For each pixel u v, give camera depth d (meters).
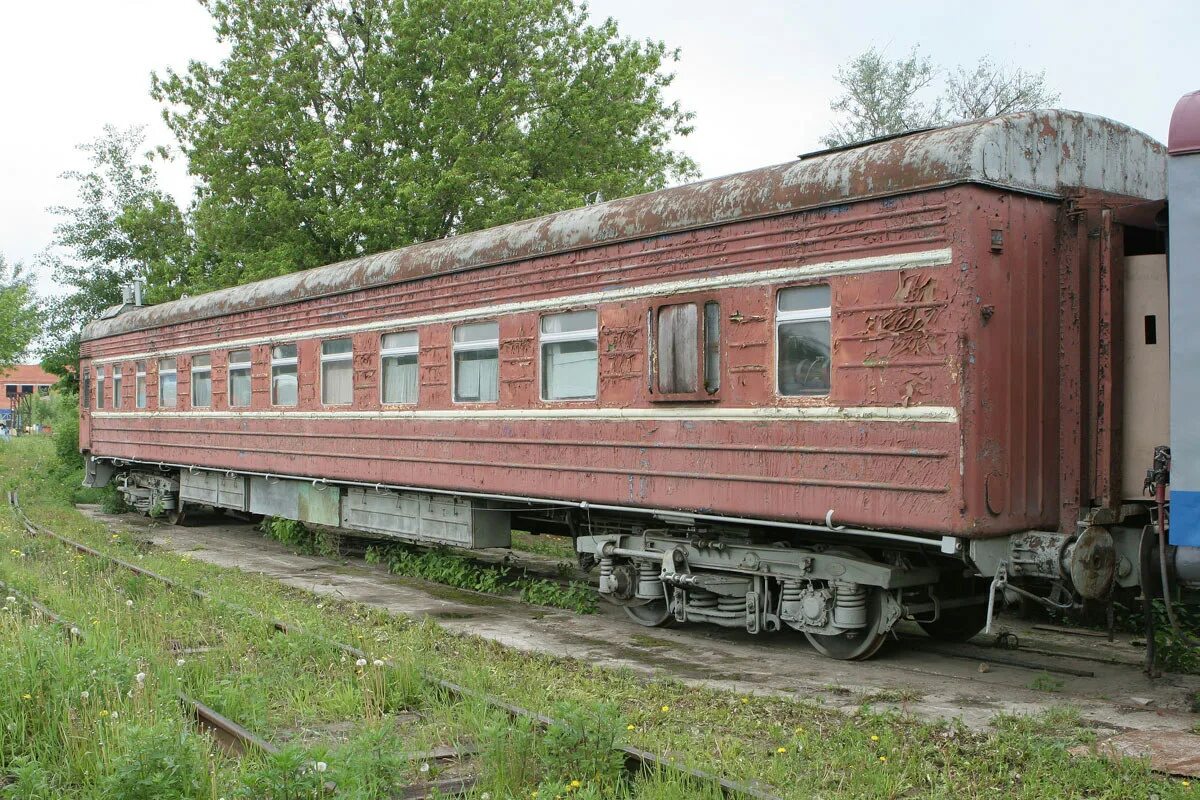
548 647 8.36
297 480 14.12
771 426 7.57
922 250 6.63
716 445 7.96
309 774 4.27
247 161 22.55
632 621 9.53
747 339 7.73
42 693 5.50
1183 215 5.86
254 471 14.61
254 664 6.95
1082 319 6.86
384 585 11.69
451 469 10.84
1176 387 5.87
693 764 4.81
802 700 6.48
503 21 21.81
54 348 28.25
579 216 9.30
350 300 12.50
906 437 6.71
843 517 7.08
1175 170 5.88
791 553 7.86
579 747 4.84
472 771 4.92
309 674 6.66
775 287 7.53
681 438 8.26
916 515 6.66
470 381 10.71
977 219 6.45
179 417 16.81
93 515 19.97
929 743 5.43
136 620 8.01
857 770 4.94
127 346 18.91
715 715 6.05
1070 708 6.11
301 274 13.72
